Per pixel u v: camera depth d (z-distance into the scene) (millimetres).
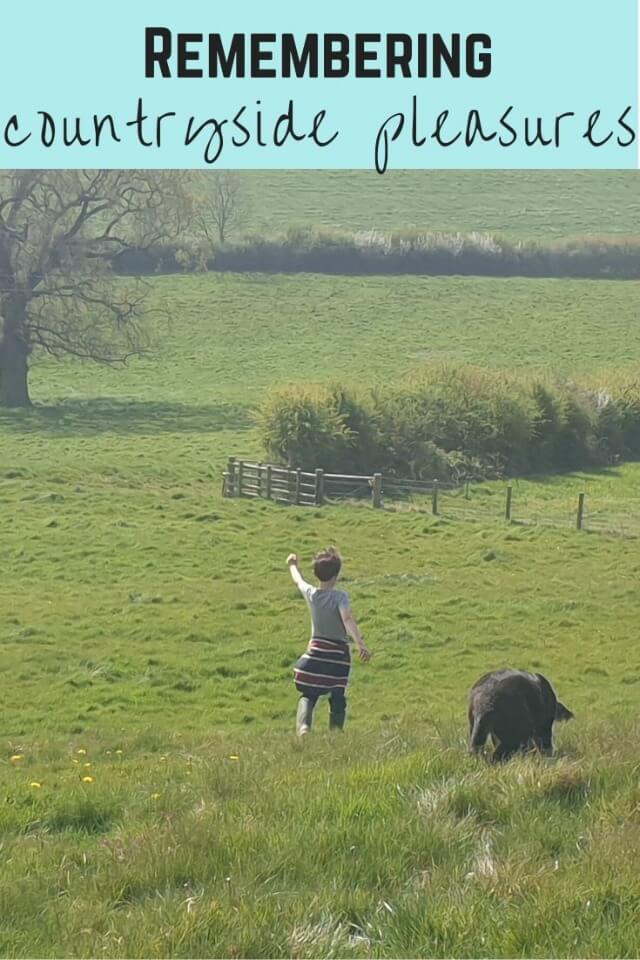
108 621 29281
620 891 6777
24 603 30906
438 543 38875
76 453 56312
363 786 9266
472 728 10688
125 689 23922
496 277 108938
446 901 6914
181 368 84312
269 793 9359
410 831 8039
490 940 6426
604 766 9141
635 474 53844
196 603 31172
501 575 34531
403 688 23812
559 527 41250
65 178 71438
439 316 97625
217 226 121750
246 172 156000
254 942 6609
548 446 54219
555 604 31141
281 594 32219
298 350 88500
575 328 94250
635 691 23406
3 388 71688
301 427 48406
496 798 8695
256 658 26250
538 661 25953
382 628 28734
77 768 13914
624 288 106250
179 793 10117
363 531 40500
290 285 104438
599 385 57875
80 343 72125
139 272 106312
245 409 70812
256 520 41844
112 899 7473
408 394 51531
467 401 52375
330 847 7879
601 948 6242
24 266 71062
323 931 6742
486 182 154125
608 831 7801
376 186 151375
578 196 148000
